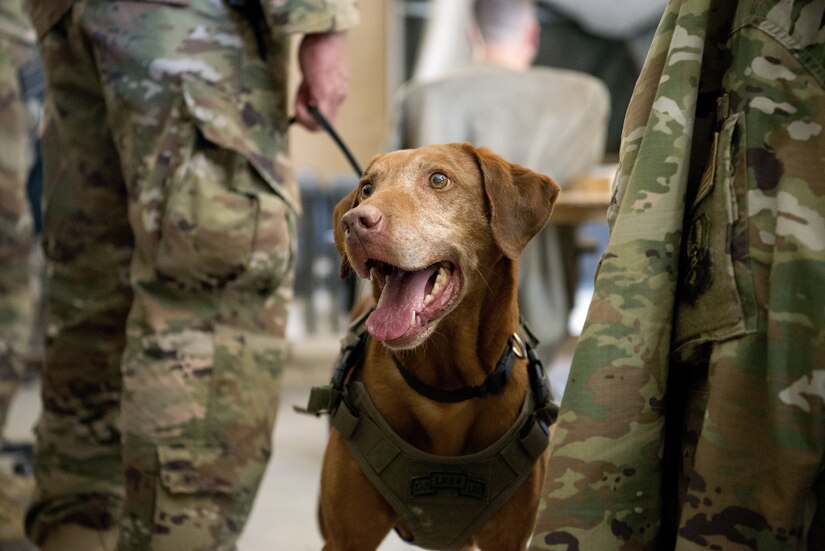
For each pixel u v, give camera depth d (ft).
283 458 12.44
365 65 22.80
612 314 4.31
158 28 6.64
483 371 5.87
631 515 4.17
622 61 22.38
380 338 5.60
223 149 6.75
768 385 3.87
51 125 7.73
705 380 4.33
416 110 14.20
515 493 5.98
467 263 5.90
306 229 22.12
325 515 6.28
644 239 4.36
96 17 6.77
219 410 6.71
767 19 4.24
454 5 23.27
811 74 4.08
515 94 13.88
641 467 4.20
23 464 11.37
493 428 5.91
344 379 6.33
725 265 4.09
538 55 22.22
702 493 3.97
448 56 23.35
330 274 22.12
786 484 3.80
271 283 6.91
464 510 5.90
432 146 6.25
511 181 6.10
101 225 7.68
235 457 6.74
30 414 15.81
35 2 7.51
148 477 6.56
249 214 6.72
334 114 7.53
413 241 5.62
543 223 6.10
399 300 5.75
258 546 8.87
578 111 13.93
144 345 6.63
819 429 3.77
